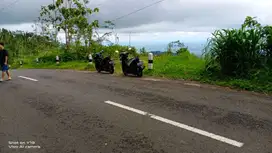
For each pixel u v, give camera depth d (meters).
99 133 4.20
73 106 5.84
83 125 4.58
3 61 10.36
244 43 8.38
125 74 11.21
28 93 7.47
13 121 4.90
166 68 11.46
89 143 3.83
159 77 10.23
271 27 8.64
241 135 4.00
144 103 5.94
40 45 28.64
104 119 4.87
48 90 7.85
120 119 4.85
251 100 6.12
